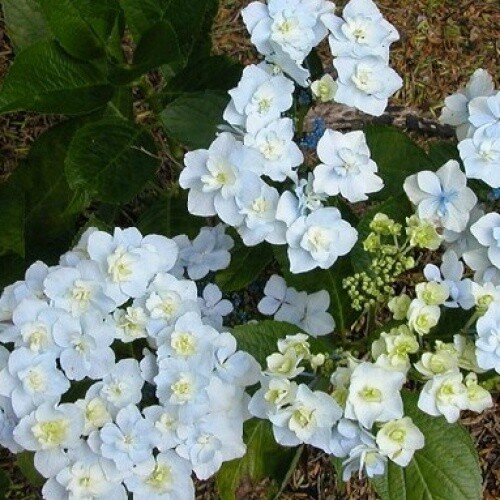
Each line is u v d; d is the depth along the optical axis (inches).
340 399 19.6
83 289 20.6
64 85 26.3
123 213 36.1
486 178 22.0
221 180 21.5
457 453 21.9
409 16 43.1
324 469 34.8
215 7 28.0
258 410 20.1
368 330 26.3
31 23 28.4
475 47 42.6
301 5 23.0
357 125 38.6
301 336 20.6
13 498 33.0
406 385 31.4
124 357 23.4
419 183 21.9
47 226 30.0
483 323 19.7
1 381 20.2
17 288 21.5
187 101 25.8
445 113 24.3
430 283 20.4
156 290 21.1
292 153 22.1
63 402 21.8
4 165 38.2
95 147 26.5
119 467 19.9
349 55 22.6
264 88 22.1
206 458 20.4
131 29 26.8
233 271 26.7
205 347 20.4
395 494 22.1
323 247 21.5
